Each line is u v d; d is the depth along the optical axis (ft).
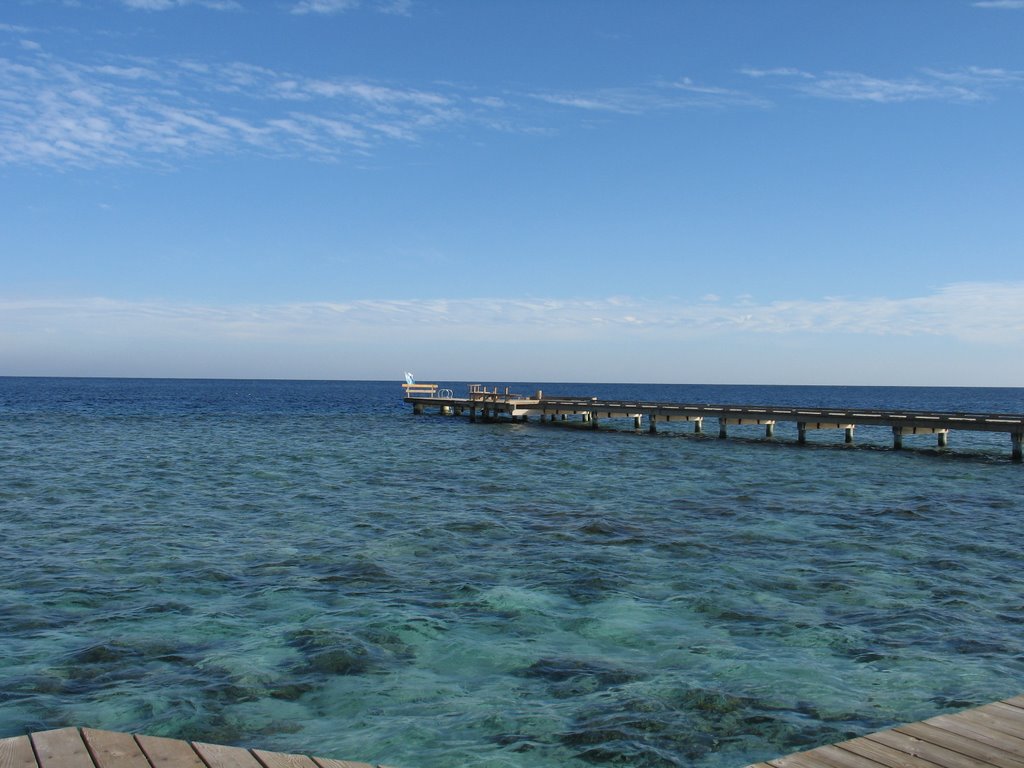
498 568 45.06
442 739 24.26
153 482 79.92
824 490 76.48
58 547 50.03
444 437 141.18
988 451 119.65
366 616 36.04
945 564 46.78
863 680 28.96
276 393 490.90
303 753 23.27
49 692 27.32
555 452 114.11
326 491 74.84
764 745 23.99
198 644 32.27
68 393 396.57
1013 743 18.13
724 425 135.23
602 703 26.86
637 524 58.23
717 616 36.58
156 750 16.38
